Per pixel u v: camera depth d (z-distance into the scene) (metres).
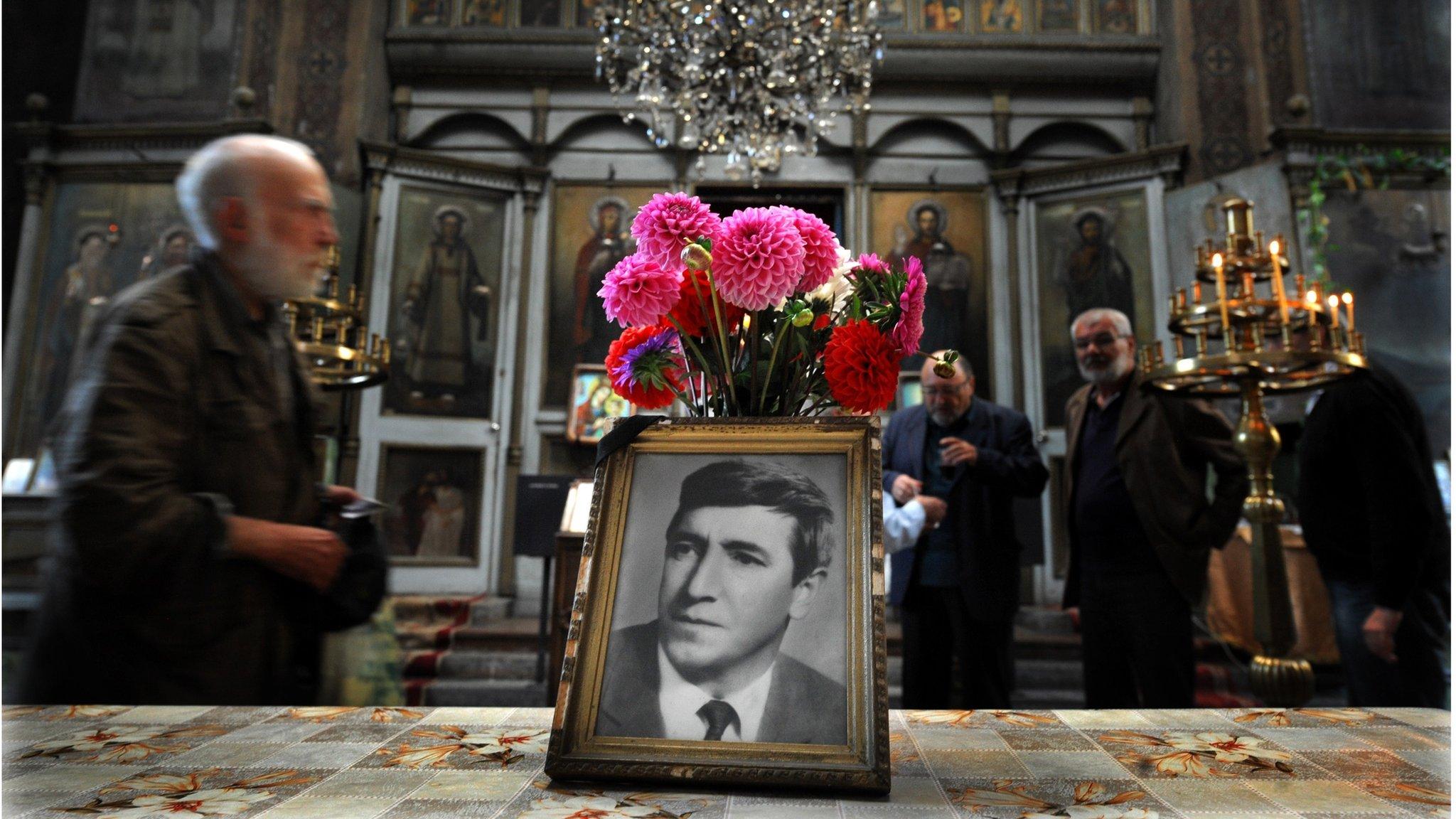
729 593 0.79
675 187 7.79
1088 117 7.91
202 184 1.65
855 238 7.73
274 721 0.99
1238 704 4.91
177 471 1.48
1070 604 3.34
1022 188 7.71
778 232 0.94
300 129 7.26
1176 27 7.50
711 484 0.85
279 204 1.66
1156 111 7.85
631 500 0.85
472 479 7.23
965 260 7.69
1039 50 7.80
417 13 7.86
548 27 7.86
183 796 0.71
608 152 7.86
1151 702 2.97
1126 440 3.12
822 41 4.97
